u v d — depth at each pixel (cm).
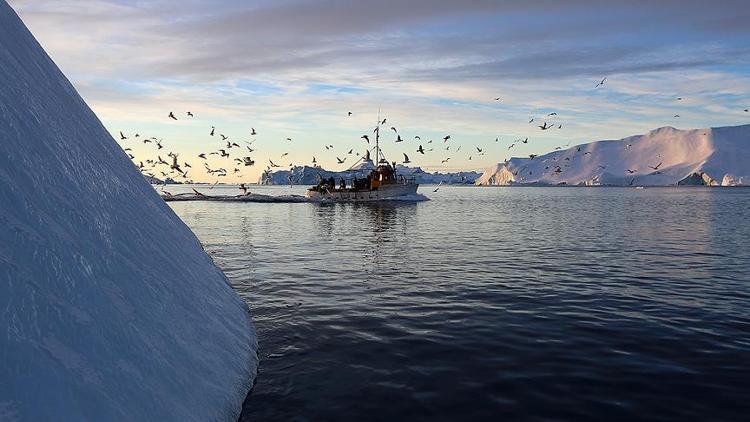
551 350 707
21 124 452
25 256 344
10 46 570
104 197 546
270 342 736
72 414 293
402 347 718
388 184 6688
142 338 425
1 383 266
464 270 1418
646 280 1272
